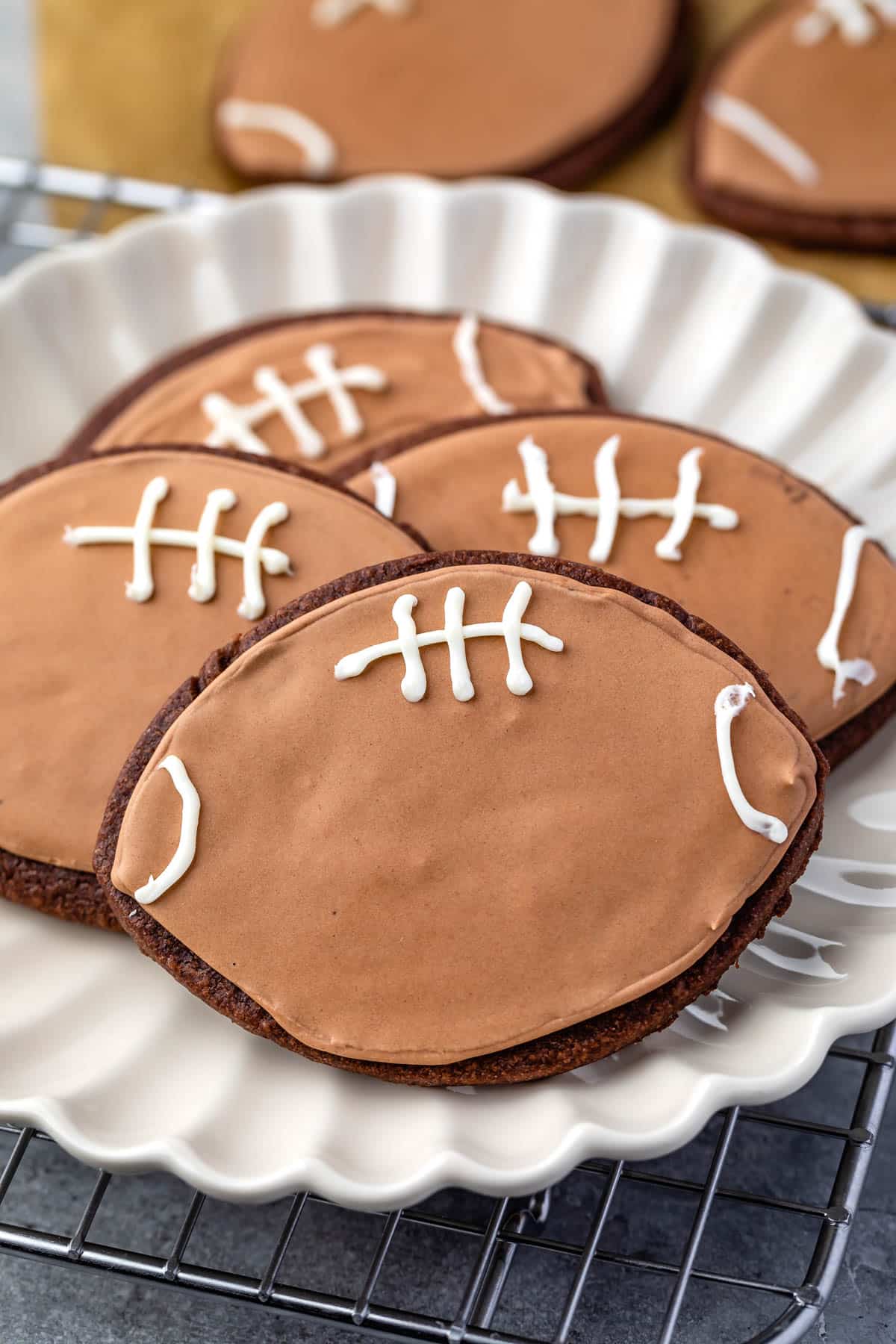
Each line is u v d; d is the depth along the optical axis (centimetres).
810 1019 26
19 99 43
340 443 33
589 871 26
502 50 42
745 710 27
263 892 26
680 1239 28
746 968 27
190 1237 28
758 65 42
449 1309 27
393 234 37
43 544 30
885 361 34
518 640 27
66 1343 27
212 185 42
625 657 27
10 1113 25
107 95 43
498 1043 26
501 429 31
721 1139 26
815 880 28
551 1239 28
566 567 28
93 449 32
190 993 27
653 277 35
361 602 27
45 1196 29
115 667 29
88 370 35
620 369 35
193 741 27
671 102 43
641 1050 26
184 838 26
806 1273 27
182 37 44
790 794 26
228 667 27
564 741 26
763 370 35
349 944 26
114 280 35
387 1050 26
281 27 43
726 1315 27
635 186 42
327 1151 25
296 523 29
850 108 41
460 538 30
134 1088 26
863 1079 27
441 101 42
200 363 34
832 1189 27
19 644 29
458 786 26
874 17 42
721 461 30
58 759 28
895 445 33
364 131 41
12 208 39
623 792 26
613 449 30
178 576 29
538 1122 25
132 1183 29
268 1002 26
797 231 41
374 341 34
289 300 37
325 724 27
